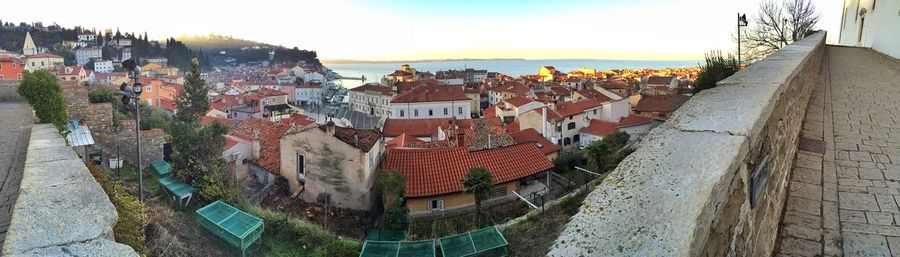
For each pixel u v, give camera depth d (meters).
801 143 7.24
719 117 3.48
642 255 1.78
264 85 124.12
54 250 3.57
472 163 20.17
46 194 4.74
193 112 42.75
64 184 5.11
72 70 82.50
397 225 16.88
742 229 2.95
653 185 2.35
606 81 87.00
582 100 55.88
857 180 5.65
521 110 51.31
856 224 4.57
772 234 4.29
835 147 6.98
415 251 12.95
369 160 18.59
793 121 6.41
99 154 20.77
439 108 59.97
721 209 2.36
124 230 8.16
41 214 4.21
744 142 2.87
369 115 86.12
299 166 19.64
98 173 9.59
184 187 15.87
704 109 3.84
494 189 19.08
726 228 2.51
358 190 18.31
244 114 73.25
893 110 9.24
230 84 132.62
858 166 6.12
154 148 22.48
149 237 11.07
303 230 14.14
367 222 17.67
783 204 5.11
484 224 17.45
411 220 17.42
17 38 138.00
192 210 14.76
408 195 18.12
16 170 9.07
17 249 3.54
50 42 146.62
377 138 20.02
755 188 3.34
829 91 11.80
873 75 14.52
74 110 23.16
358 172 18.25
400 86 79.19
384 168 19.77
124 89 14.45
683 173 2.44
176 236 12.02
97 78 93.69
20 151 10.87
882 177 5.69
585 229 2.11
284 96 87.38
